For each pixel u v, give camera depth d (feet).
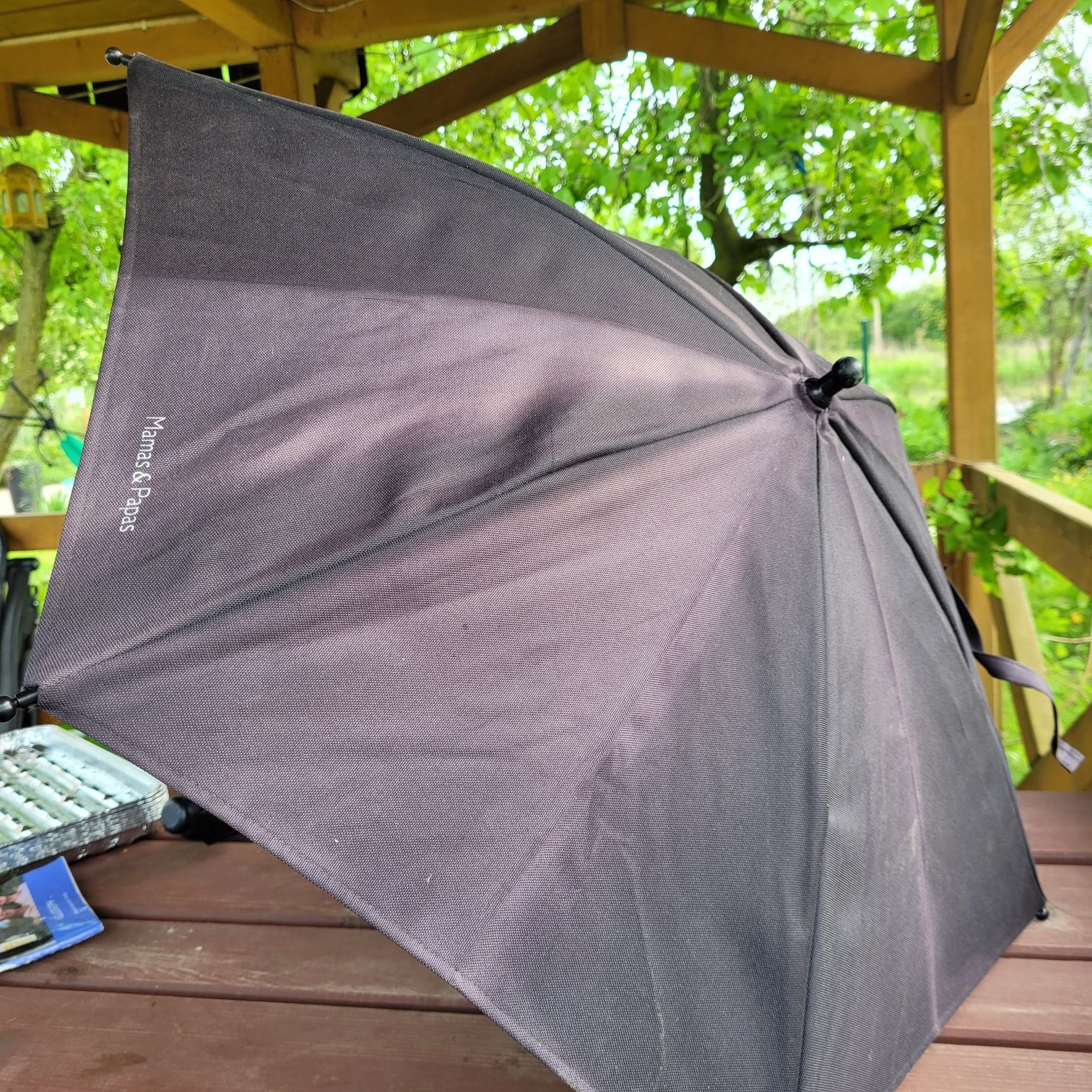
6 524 10.00
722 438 3.06
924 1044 3.26
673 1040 2.52
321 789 2.29
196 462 2.45
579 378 2.93
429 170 3.18
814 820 2.77
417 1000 3.86
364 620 2.45
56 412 21.83
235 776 2.21
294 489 2.52
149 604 2.28
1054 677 12.19
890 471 3.85
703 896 2.65
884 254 14.37
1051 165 13.51
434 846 2.36
